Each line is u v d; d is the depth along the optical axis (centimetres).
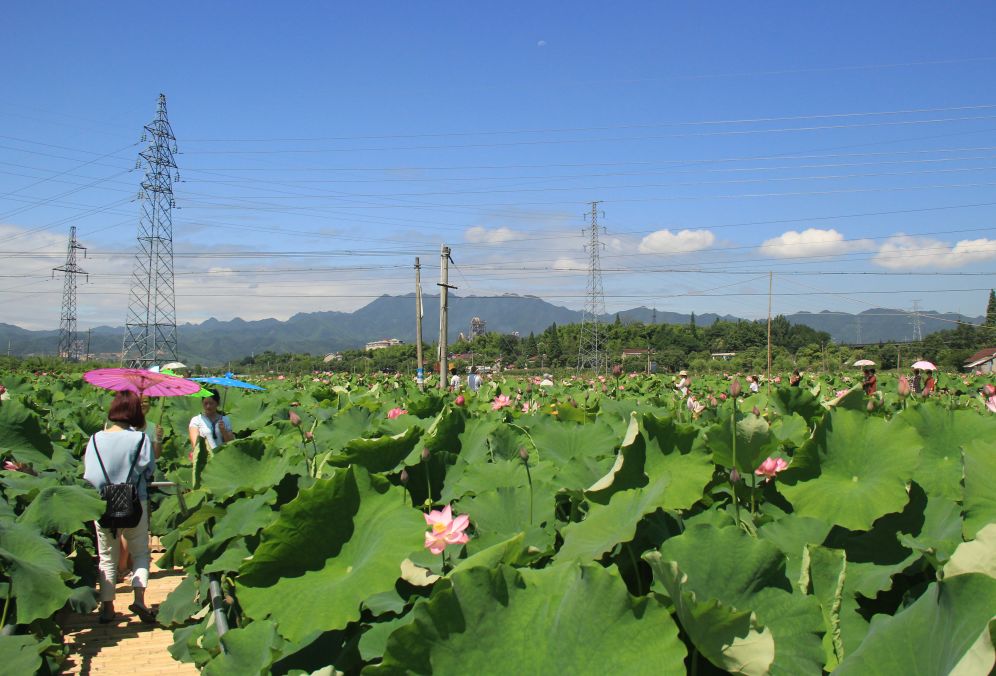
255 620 290
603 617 199
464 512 359
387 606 272
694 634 207
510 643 196
